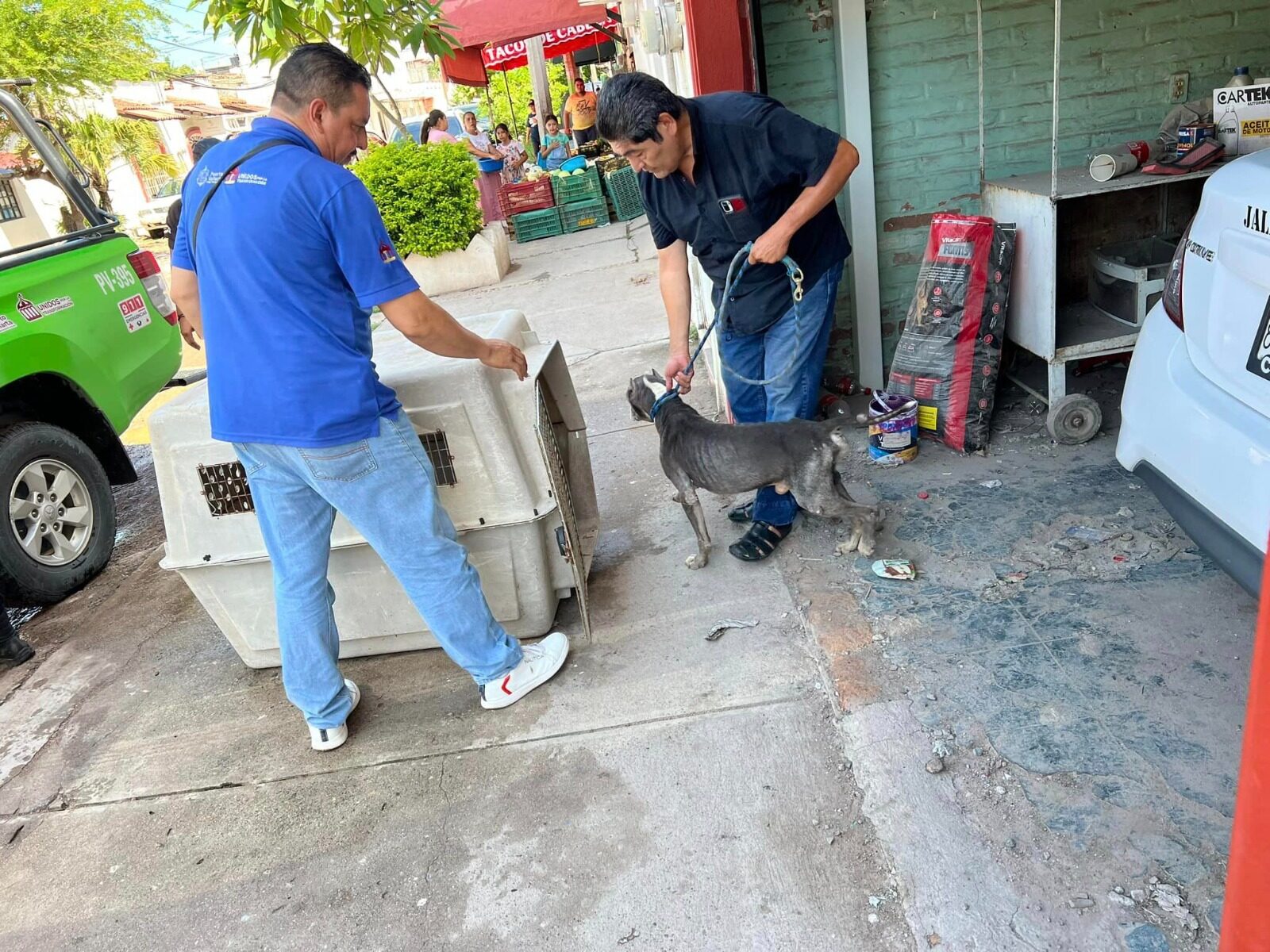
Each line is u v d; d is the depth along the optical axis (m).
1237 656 2.58
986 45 4.12
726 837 2.34
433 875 2.40
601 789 2.57
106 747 3.17
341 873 2.46
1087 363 4.59
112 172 22.77
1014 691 2.60
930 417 4.07
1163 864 2.03
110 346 4.87
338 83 2.46
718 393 5.03
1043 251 3.73
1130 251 4.21
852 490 3.88
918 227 4.46
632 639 3.21
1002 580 3.11
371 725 3.04
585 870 2.33
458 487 3.01
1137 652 2.67
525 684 3.00
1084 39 4.14
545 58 18.22
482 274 9.56
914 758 2.43
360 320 2.54
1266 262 2.18
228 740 3.09
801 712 2.71
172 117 27.03
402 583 2.78
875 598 3.15
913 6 4.05
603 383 5.94
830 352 4.72
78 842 2.74
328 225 2.34
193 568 3.13
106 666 3.71
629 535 3.95
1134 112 4.28
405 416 2.67
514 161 13.84
